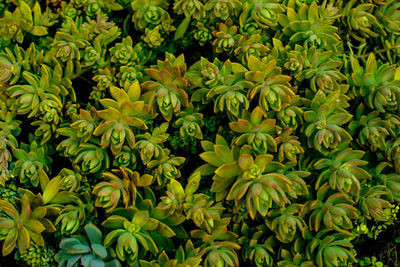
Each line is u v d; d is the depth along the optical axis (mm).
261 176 2115
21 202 2170
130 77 2373
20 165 2287
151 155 2195
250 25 2416
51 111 2281
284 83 2232
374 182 2484
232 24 2490
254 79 2225
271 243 2340
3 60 2266
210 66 2256
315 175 2408
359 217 2422
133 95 2215
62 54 2305
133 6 2426
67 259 2035
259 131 2193
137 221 2072
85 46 2393
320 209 2285
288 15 2371
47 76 2279
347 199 2254
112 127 2160
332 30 2367
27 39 2574
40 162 2338
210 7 2344
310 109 2314
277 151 2309
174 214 2215
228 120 2510
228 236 2254
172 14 2617
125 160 2230
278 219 2242
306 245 2348
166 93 2201
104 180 2404
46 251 2270
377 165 2430
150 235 2223
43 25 2498
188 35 2574
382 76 2352
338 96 2250
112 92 2182
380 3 2535
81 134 2209
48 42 2510
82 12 2621
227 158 2230
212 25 2514
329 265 2240
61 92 2365
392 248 2764
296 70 2301
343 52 2641
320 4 2602
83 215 2234
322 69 2322
